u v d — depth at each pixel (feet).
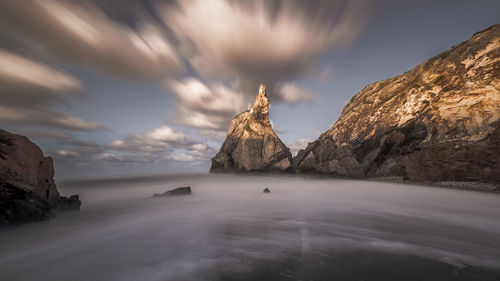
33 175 31.48
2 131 31.30
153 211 38.27
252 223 28.91
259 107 197.77
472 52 73.87
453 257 16.69
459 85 71.31
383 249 18.65
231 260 16.60
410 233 23.82
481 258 16.51
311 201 47.78
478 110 61.31
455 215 32.42
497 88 59.62
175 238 22.58
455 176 60.70
